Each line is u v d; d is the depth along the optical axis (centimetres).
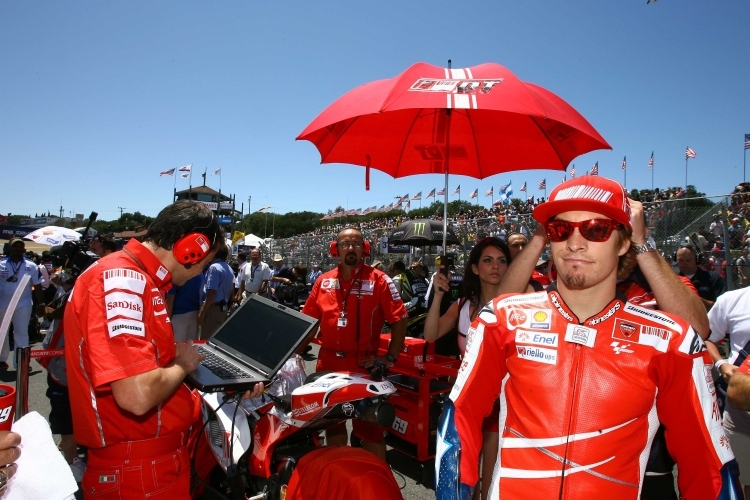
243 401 266
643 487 178
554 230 151
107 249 526
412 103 246
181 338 572
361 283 378
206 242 207
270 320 252
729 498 138
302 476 226
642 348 143
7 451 141
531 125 317
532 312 155
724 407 282
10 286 728
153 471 200
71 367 195
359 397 241
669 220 737
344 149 374
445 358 400
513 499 146
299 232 8612
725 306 278
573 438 142
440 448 157
